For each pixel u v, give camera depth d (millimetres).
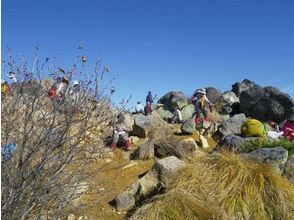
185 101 16172
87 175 4879
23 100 4359
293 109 14258
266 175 6203
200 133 10922
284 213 5777
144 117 10234
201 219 5559
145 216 5637
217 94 16531
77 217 5305
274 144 7824
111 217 6301
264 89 15336
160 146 8461
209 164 6508
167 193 5910
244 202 5816
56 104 4387
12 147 4098
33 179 4176
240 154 7219
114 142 8617
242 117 10898
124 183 7293
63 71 4672
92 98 4750
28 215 4199
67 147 4359
